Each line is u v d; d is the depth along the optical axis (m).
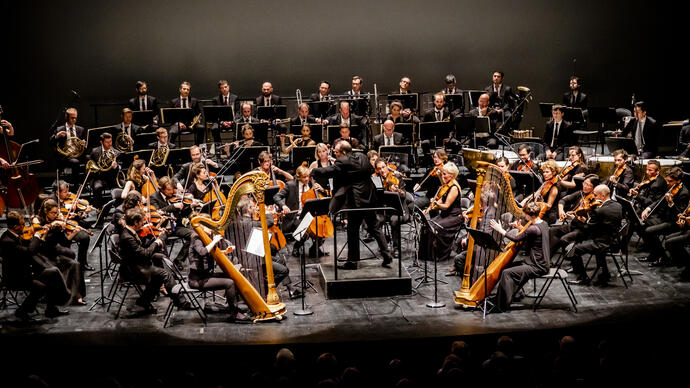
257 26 15.91
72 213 8.91
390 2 16.14
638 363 6.51
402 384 5.98
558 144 13.50
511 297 7.66
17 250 7.54
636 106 12.98
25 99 15.20
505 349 6.69
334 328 7.33
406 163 12.03
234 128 13.78
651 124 12.94
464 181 12.39
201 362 6.98
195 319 7.66
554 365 6.41
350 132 13.48
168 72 15.74
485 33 16.38
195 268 7.50
